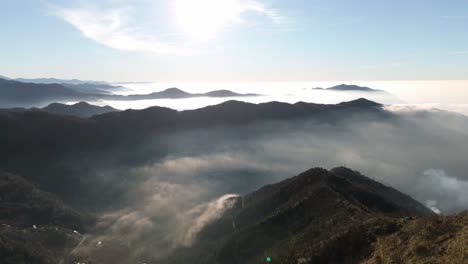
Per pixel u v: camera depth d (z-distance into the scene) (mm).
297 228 109875
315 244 81625
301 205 121750
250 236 118500
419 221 62969
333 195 119625
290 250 93125
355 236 70500
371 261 59938
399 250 57094
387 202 138125
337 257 69688
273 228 116062
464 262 43562
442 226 55531
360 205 122625
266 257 98750
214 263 119312
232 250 117062
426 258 49750
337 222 96875
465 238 48219
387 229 67438
